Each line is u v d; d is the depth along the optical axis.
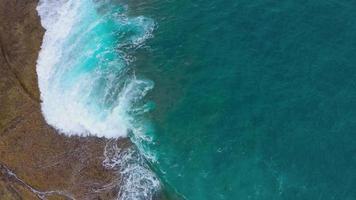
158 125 78.25
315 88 79.31
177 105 80.12
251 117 77.62
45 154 75.62
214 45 85.88
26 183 73.38
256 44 84.88
